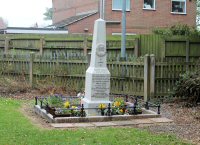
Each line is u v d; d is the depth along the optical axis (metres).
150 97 15.23
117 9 29.66
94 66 12.15
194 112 12.52
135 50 18.64
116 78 16.17
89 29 29.91
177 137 9.27
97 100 12.05
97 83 12.05
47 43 20.45
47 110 11.30
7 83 17.11
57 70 17.25
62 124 10.50
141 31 30.55
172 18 31.48
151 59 15.25
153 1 31.00
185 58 18.27
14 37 21.95
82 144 8.38
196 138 9.23
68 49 19.81
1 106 13.13
